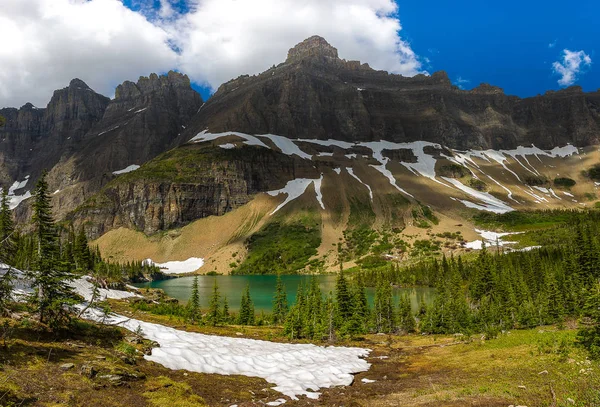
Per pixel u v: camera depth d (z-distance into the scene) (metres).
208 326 66.31
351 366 40.41
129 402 21.44
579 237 98.12
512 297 85.56
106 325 37.59
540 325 71.06
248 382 31.09
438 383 30.39
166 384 25.39
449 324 76.00
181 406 22.58
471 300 114.19
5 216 66.31
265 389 29.56
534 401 20.27
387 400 26.41
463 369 34.91
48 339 28.83
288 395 28.52
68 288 31.66
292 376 33.72
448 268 182.00
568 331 42.34
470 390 24.64
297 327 64.12
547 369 27.36
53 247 33.62
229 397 26.42
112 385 22.92
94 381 22.66
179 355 33.59
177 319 67.69
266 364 37.22
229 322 86.12
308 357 42.59
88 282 78.50
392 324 84.06
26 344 25.88
